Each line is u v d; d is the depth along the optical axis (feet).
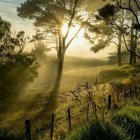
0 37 106.01
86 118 41.47
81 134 32.27
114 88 77.25
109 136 31.19
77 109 61.16
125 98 61.00
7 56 106.42
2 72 103.71
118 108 48.78
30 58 108.27
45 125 59.41
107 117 37.35
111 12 78.64
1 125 81.76
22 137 50.60
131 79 102.17
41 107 101.19
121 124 35.45
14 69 105.19
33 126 64.95
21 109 100.94
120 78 158.20
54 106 99.66
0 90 105.81
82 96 48.67
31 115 89.81
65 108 72.84
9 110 100.27
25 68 106.73
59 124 54.65
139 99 61.46
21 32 109.91
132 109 43.98
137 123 36.99
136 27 85.56
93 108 42.19
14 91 107.65
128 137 31.94
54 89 149.07
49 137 42.09
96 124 32.89
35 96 123.24
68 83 173.58
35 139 46.34
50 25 160.97
